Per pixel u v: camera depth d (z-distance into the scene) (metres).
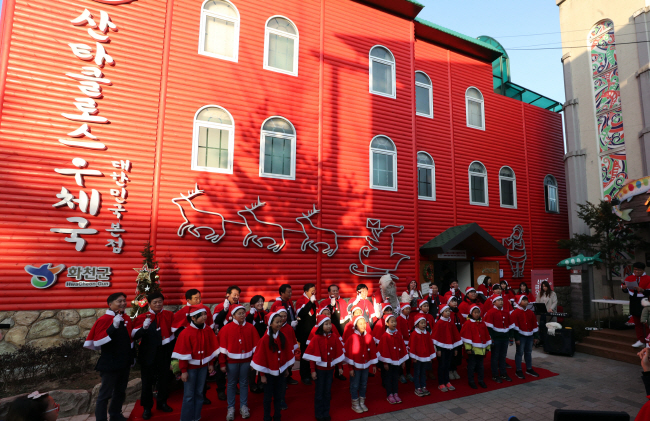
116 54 8.93
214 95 9.91
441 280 14.22
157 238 8.79
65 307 7.79
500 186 15.15
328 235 10.90
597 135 13.98
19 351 6.82
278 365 5.55
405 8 12.98
